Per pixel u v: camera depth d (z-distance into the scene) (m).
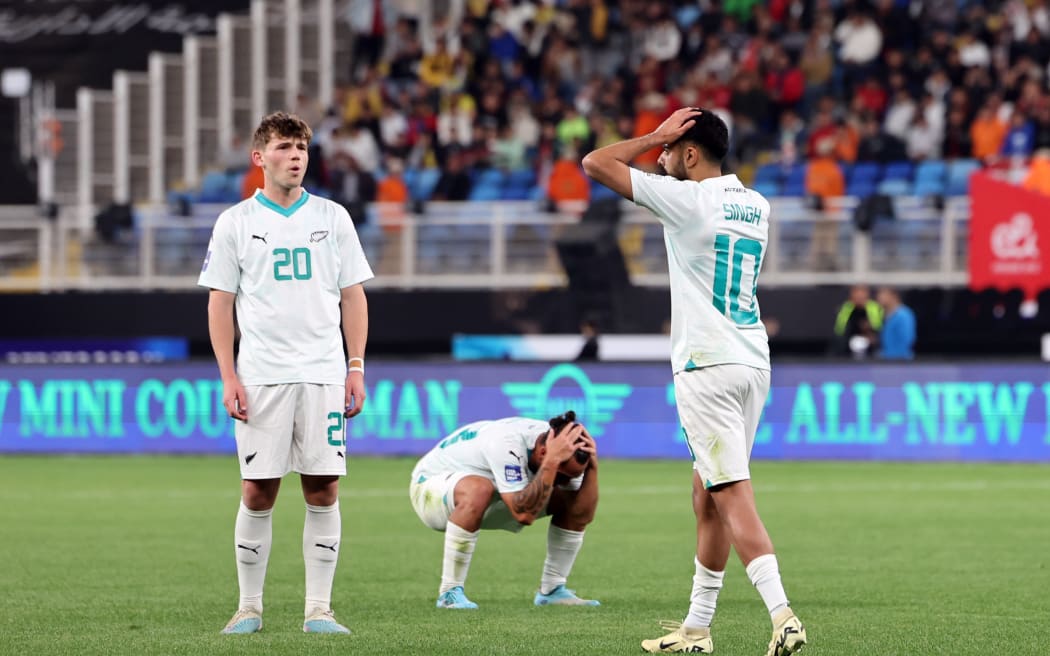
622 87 88.62
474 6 97.56
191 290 77.12
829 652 22.70
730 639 24.03
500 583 31.80
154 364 70.62
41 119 97.44
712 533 22.44
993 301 70.94
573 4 94.69
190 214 77.94
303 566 34.31
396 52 97.25
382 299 75.94
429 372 68.69
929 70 86.12
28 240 78.75
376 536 40.41
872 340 69.19
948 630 24.98
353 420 69.25
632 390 67.62
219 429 69.94
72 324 78.06
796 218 72.81
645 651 22.70
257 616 24.88
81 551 37.16
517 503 27.33
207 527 42.62
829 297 72.25
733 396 21.48
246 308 24.23
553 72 91.44
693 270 21.64
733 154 82.88
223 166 91.00
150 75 96.25
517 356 74.69
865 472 60.53
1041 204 69.44
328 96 96.94
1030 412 64.12
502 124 91.06
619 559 35.69
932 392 65.06
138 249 78.12
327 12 98.56
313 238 24.28
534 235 74.88
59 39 106.00
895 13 88.38
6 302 78.56
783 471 61.25
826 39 88.00
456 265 75.56
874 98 84.75
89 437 71.06
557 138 84.94
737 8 92.88
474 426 28.98
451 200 81.25
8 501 50.06
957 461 64.75
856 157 80.69
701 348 21.48
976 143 81.00
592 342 70.00
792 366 66.50
